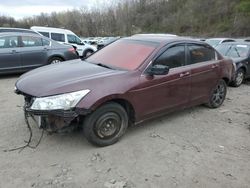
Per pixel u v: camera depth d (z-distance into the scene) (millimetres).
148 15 69625
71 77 3861
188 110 5750
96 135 3840
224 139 4484
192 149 4074
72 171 3393
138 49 4605
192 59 5023
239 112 5867
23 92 3713
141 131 4570
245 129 4949
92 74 3977
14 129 4422
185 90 4875
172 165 3623
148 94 4250
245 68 8594
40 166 3463
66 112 3469
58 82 3699
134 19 73312
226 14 48625
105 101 3744
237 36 41281
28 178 3229
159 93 4410
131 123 4312
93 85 3695
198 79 5090
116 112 3953
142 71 4195
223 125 5062
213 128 4898
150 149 3996
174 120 5145
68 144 4008
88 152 3820
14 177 3234
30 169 3395
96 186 3148
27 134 4262
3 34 8320
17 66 8555
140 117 4285
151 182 3258
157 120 5082
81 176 3309
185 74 4777
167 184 3238
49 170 3393
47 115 3506
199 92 5230
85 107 3553
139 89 4098
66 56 9578
